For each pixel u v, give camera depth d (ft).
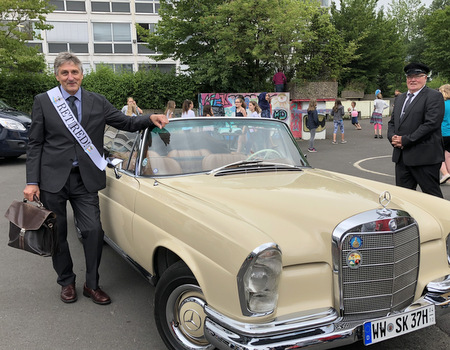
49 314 10.86
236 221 7.55
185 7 57.98
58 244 10.43
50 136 10.71
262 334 6.62
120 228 11.23
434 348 9.16
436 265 8.77
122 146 12.87
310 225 7.72
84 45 104.83
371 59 117.39
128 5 105.91
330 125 78.23
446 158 24.31
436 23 109.29
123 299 11.75
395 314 7.66
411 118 14.65
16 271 13.78
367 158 35.83
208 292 7.41
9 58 55.11
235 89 58.18
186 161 11.09
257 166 11.36
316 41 58.03
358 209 7.97
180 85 60.39
